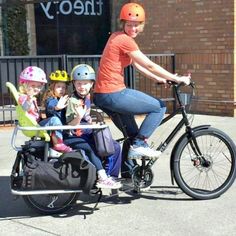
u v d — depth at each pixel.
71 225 4.50
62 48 12.72
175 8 10.78
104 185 4.65
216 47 10.21
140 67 4.94
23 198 4.77
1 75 9.09
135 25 4.75
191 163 5.43
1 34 12.84
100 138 4.56
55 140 4.61
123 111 4.80
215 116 10.24
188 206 4.93
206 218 4.61
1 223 4.58
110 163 4.77
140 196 5.25
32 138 4.70
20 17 12.70
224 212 4.76
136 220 4.59
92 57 9.77
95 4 12.73
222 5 10.01
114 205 4.99
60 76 4.68
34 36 12.70
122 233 4.30
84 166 4.51
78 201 5.11
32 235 4.30
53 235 4.29
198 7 10.40
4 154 7.13
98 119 5.03
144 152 4.79
